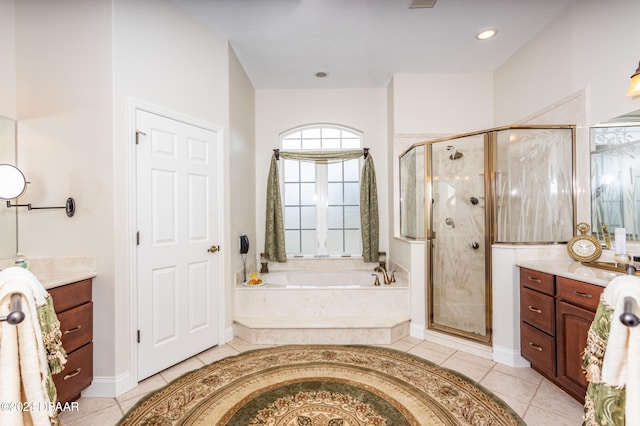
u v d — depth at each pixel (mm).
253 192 3719
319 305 2930
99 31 1956
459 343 2570
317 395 1919
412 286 2891
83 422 1680
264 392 1953
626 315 897
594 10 2139
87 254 1940
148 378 2121
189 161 2430
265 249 3811
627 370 955
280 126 3910
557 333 1914
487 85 3455
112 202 1944
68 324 1742
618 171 2000
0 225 1868
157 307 2188
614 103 2016
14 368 980
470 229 2725
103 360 1931
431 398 1883
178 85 2350
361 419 1696
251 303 2928
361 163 3963
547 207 2465
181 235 2359
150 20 2164
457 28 2646
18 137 1961
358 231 3992
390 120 3672
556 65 2500
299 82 3709
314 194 4008
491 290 2434
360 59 3168
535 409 1764
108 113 1945
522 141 2512
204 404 1832
